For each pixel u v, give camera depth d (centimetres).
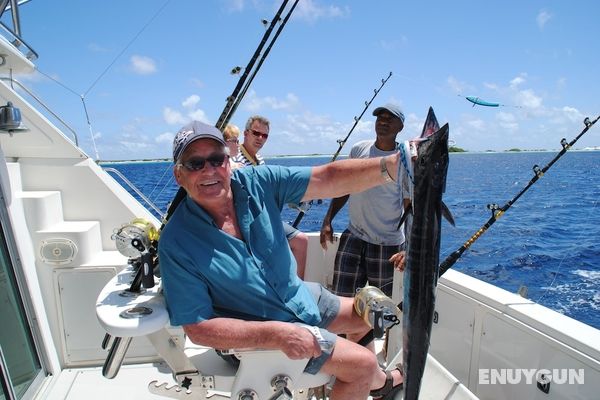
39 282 290
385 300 204
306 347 169
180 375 188
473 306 239
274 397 174
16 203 276
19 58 277
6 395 218
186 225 185
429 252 157
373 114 337
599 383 168
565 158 4116
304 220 1333
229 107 251
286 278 196
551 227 1031
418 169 157
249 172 202
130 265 237
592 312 506
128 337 177
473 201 1448
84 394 271
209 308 181
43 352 280
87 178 336
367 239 337
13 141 327
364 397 188
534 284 627
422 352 162
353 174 198
